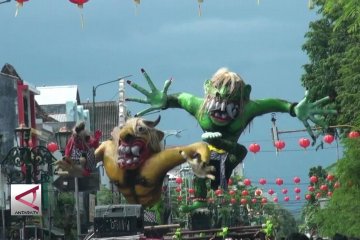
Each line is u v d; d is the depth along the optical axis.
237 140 26.00
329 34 50.94
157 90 26.94
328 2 21.66
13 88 72.31
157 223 25.55
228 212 76.44
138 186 24.50
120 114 73.12
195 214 25.38
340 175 43.12
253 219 105.62
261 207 108.94
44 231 71.19
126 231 19.38
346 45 48.47
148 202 24.69
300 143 40.44
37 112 88.50
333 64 48.22
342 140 43.75
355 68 40.22
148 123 24.50
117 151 24.58
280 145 39.69
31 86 77.31
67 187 27.58
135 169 24.50
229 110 25.39
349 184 43.41
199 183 25.50
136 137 24.28
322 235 58.19
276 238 22.58
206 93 25.86
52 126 90.06
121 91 73.94
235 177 95.06
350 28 21.72
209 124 25.70
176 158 24.09
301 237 18.50
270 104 26.27
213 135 25.12
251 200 98.62
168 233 22.52
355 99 40.62
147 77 27.00
